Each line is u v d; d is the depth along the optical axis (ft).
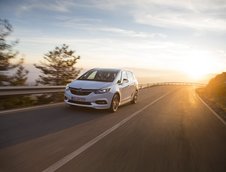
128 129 20.75
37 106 29.45
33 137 16.34
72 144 15.35
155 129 21.47
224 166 13.41
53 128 19.21
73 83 28.60
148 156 14.12
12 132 17.24
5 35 55.47
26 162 11.93
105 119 24.43
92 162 12.53
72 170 11.33
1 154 12.84
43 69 94.07
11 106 28.43
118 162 12.82
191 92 94.38
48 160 12.35
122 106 35.60
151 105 39.58
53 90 37.22
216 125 26.09
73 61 95.81
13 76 55.57
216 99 64.08
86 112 27.50
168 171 12.14
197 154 15.20
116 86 29.84
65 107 29.84
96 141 16.42
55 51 93.50
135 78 38.96
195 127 23.89
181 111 35.06
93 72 32.30
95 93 26.84
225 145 17.90
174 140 18.15
